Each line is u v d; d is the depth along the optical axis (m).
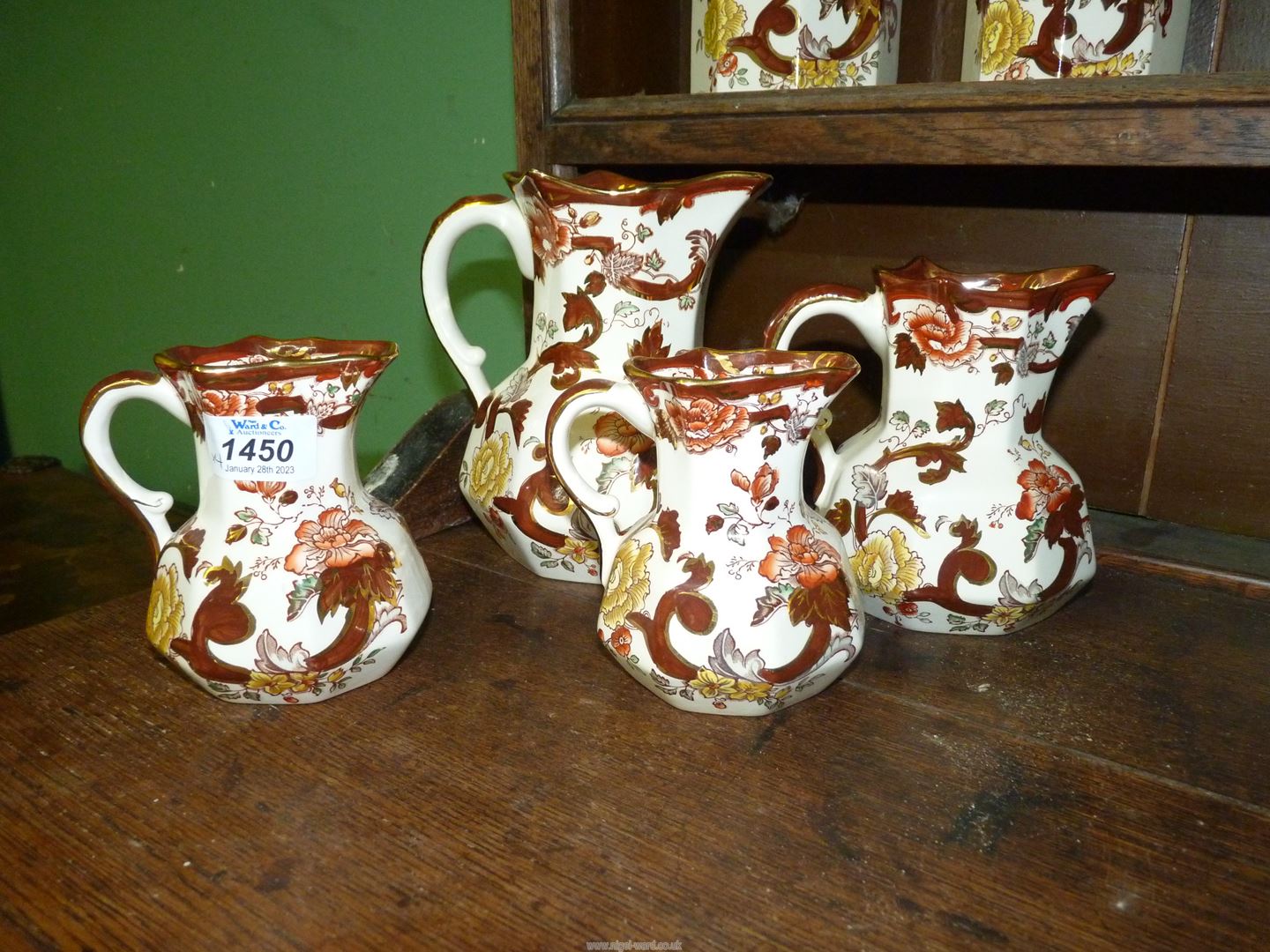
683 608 0.54
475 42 0.87
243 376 0.53
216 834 0.47
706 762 0.53
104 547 1.19
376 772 0.52
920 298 0.61
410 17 0.90
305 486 0.56
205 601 0.55
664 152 0.69
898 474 0.63
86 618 0.68
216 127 1.10
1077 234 0.73
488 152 0.90
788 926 0.42
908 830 0.48
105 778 0.51
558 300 0.67
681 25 0.84
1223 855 0.46
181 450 1.33
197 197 1.15
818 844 0.47
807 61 0.67
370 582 0.57
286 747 0.54
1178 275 0.71
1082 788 0.51
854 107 0.61
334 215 1.03
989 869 0.45
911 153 0.60
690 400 0.52
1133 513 0.78
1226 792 0.50
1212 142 0.53
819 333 0.84
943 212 0.77
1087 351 0.76
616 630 0.56
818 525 0.58
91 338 1.38
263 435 0.55
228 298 1.17
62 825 0.48
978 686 0.60
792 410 0.53
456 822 0.48
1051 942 0.41
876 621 0.67
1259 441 0.72
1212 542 0.74
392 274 1.01
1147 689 0.59
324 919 0.42
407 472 0.79
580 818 0.48
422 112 0.93
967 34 0.68
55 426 1.52
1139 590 0.70
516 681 0.60
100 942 0.41
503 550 0.77
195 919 0.42
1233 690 0.59
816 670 0.55
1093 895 0.44
